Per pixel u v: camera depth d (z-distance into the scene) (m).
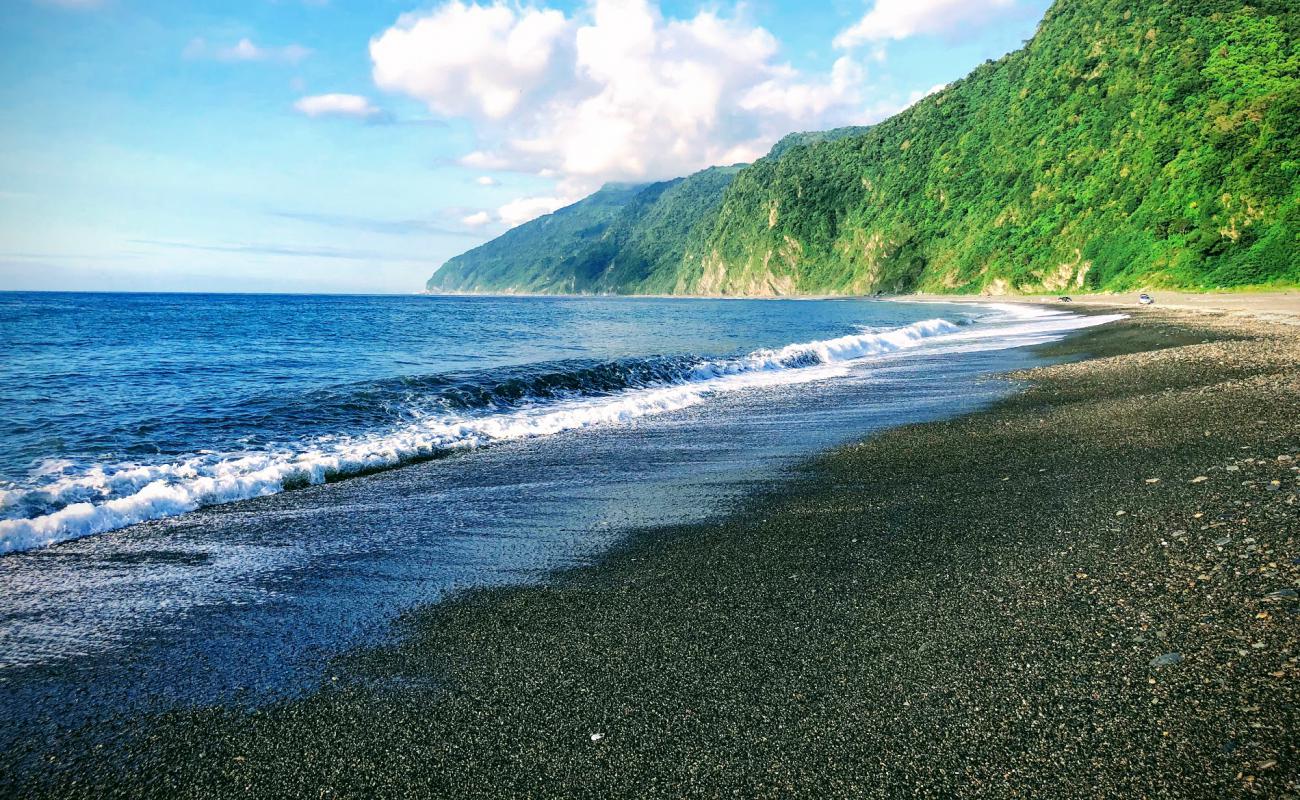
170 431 10.04
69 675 3.77
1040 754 2.78
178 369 18.16
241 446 9.23
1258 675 3.12
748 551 5.35
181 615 4.49
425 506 6.89
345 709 3.38
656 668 3.64
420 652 3.92
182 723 3.31
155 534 6.09
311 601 4.67
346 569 5.24
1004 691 3.22
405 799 2.73
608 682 3.52
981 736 2.92
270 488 7.53
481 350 24.53
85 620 4.43
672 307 90.69
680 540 5.68
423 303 113.75
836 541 5.46
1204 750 2.70
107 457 8.52
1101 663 3.38
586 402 13.28
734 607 4.34
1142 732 2.84
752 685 3.43
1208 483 5.94
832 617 4.12
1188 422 8.59
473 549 5.62
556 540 5.80
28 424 10.41
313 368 18.47
